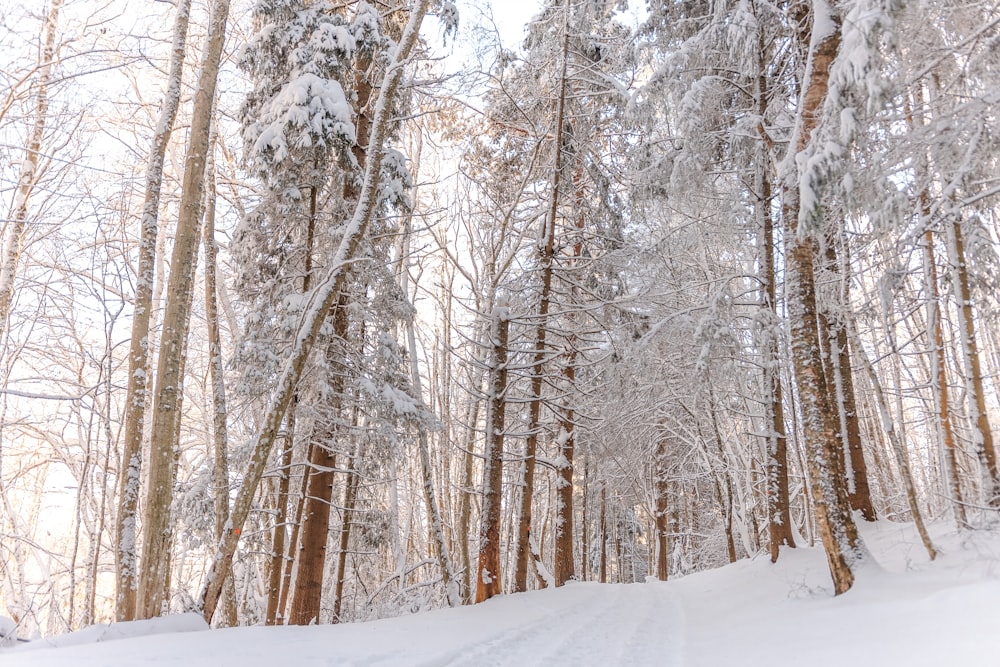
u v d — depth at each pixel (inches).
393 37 557.6
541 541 1181.1
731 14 497.0
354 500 577.0
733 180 581.9
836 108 287.1
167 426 311.9
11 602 657.6
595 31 637.3
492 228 647.1
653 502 1096.2
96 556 540.4
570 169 641.0
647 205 586.9
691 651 266.5
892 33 259.0
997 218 525.3
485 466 522.9
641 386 625.3
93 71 438.0
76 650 206.2
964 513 369.4
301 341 355.3
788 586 388.2
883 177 293.6
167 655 199.5
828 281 499.5
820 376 344.2
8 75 450.0
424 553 1010.7
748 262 729.6
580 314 671.8
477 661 231.9
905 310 463.2
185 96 596.1
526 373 572.1
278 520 470.0
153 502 301.6
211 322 446.9
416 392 621.0
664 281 650.8
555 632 319.0
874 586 293.1
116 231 594.2
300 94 428.5
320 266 483.8
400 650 238.1
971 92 302.0
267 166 434.3
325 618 627.5
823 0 355.6
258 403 535.5
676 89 518.9
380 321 518.0
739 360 527.2
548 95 629.0
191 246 334.6
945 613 203.3
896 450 358.3
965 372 398.3
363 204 378.9
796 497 927.0
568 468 713.0
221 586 318.7
